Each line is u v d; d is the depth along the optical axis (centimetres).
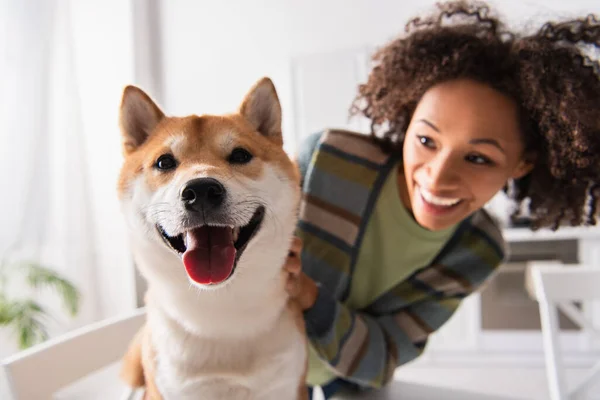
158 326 81
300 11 294
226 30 302
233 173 79
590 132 88
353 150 110
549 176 101
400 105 106
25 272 227
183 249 77
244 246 78
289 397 81
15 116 230
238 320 77
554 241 244
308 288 91
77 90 257
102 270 269
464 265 108
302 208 109
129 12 264
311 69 285
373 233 106
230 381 77
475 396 110
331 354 92
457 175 87
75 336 90
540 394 231
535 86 85
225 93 304
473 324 263
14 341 226
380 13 286
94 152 262
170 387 77
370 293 111
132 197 83
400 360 107
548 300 115
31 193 235
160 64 307
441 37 96
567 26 91
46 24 236
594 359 248
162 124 91
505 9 137
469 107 84
